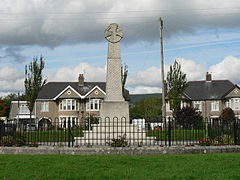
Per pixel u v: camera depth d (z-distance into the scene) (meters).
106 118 18.78
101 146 15.56
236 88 67.94
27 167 10.98
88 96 65.00
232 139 16.66
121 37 20.88
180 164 11.38
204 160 12.14
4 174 9.97
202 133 18.31
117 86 20.61
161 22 38.81
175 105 46.88
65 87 67.94
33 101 50.31
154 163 11.61
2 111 89.62
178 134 17.86
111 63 20.73
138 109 87.31
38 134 17.88
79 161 11.99
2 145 16.06
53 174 9.91
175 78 47.38
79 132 19.80
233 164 11.27
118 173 9.95
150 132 19.97
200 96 70.25
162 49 38.31
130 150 14.06
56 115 65.62
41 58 50.62
